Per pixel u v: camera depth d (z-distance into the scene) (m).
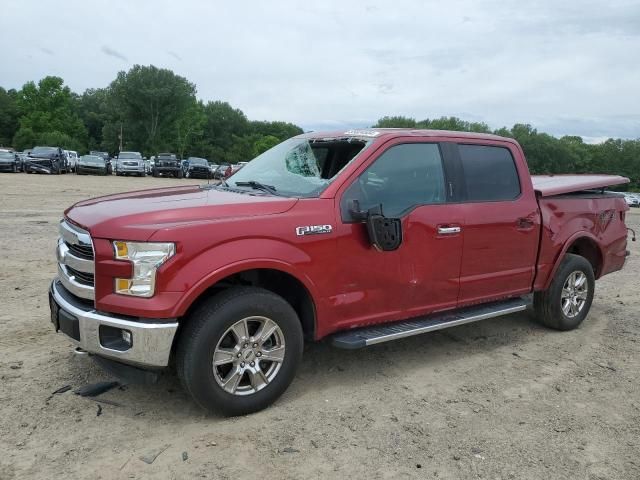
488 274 4.89
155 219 3.42
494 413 3.87
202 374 3.43
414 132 4.56
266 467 3.10
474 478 3.09
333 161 4.48
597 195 6.11
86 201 4.23
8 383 3.97
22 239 9.39
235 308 3.49
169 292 3.29
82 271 3.50
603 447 3.48
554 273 5.54
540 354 5.10
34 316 5.41
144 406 3.75
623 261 6.44
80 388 3.94
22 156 37.34
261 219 3.64
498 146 5.10
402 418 3.74
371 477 3.05
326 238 3.87
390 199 4.28
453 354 5.02
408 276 4.32
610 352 5.21
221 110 118.19
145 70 90.56
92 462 3.08
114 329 3.38
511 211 5.00
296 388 4.15
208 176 43.75
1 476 2.91
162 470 3.04
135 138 94.19
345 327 4.07
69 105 100.25
